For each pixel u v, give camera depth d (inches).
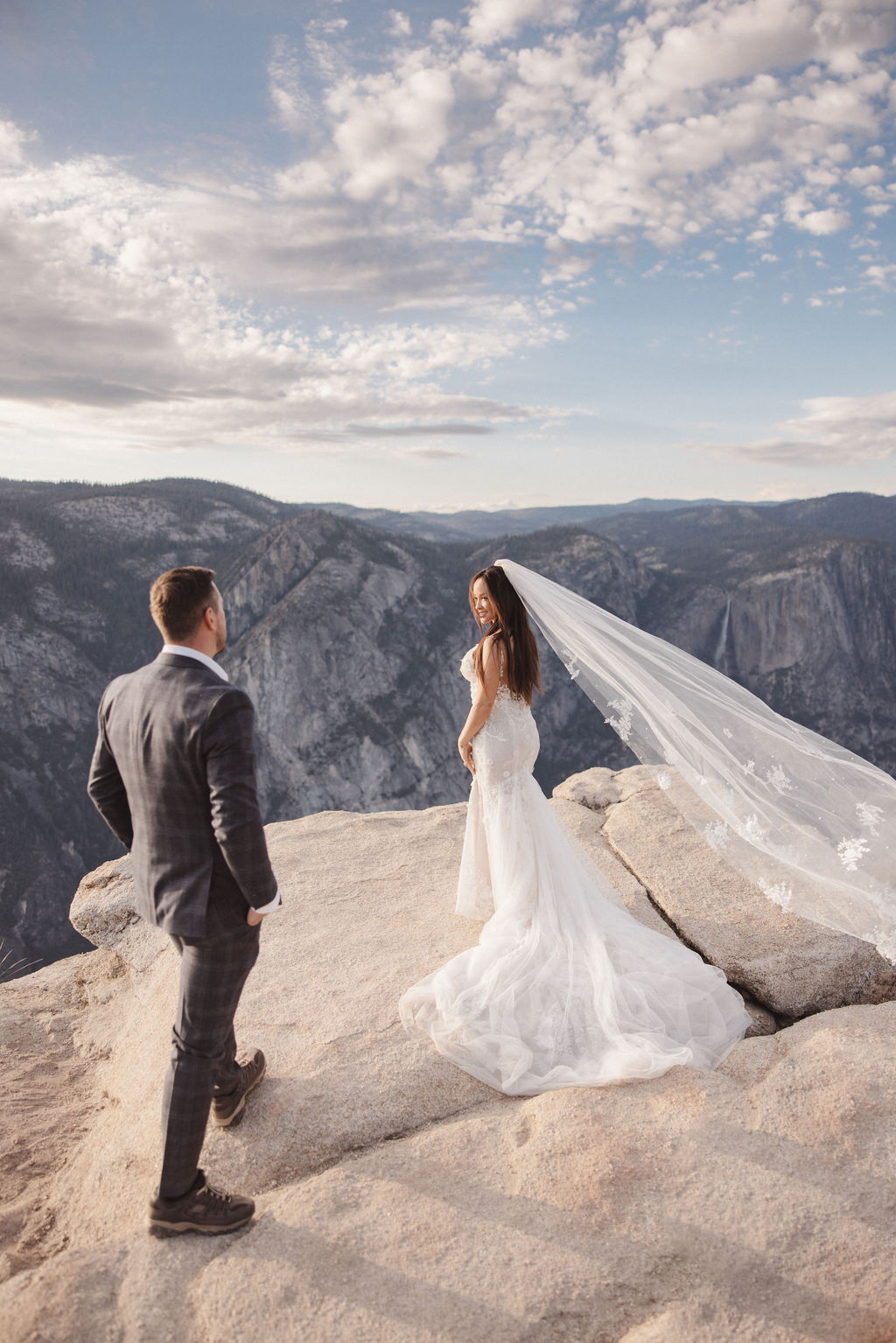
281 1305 78.6
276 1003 133.6
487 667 142.9
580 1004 125.5
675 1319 76.7
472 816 156.5
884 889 139.2
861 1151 94.9
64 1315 79.1
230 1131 104.9
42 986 182.5
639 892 170.2
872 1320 75.7
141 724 86.4
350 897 175.9
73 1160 122.1
